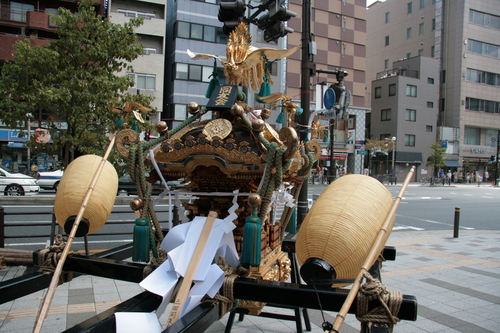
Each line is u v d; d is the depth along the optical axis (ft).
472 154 134.31
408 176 6.68
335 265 5.89
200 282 6.37
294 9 89.56
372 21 153.28
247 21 24.12
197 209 9.18
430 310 14.62
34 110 26.45
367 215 6.08
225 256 7.34
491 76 133.80
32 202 32.42
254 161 7.59
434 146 120.37
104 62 27.14
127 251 10.25
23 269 18.78
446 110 133.80
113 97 25.88
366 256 5.95
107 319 5.56
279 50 8.75
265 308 14.71
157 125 8.32
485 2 130.11
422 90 124.88
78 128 25.94
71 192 7.74
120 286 16.60
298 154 9.86
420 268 21.36
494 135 139.33
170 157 8.12
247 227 6.92
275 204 9.86
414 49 139.44
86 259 7.61
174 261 6.59
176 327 5.13
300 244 6.27
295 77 90.07
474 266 21.95
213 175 8.65
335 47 99.40
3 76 26.37
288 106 10.82
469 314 14.24
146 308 6.38
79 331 5.16
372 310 5.50
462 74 128.67
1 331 11.59
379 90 127.95
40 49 25.50
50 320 12.60
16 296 6.77
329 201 6.37
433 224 42.19
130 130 8.54
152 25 71.67
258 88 10.28
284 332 12.23
